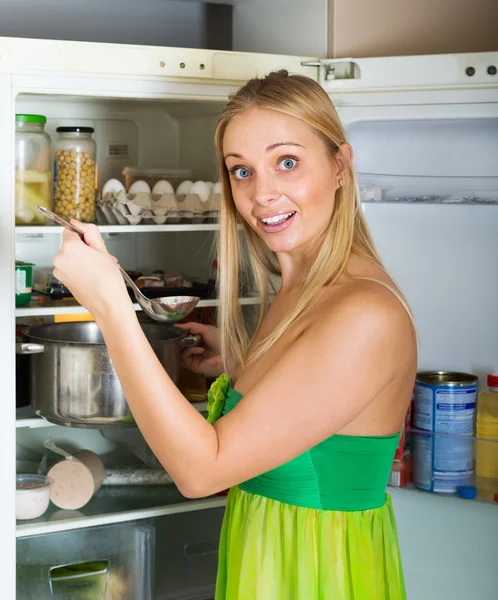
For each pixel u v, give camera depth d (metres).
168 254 2.20
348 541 1.27
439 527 1.87
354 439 1.24
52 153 2.01
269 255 1.62
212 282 1.96
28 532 1.71
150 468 1.97
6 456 1.63
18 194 1.74
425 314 1.94
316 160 1.27
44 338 1.71
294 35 1.92
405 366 1.24
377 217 1.92
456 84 1.69
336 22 1.80
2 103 1.57
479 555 1.84
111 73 1.63
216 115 1.94
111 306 1.16
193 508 1.87
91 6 2.18
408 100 1.72
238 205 1.33
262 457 1.16
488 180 1.78
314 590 1.26
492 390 1.84
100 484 1.87
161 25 2.25
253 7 2.13
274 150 1.25
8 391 1.62
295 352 1.17
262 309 1.54
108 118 2.08
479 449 1.83
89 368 1.69
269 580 1.29
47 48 1.58
